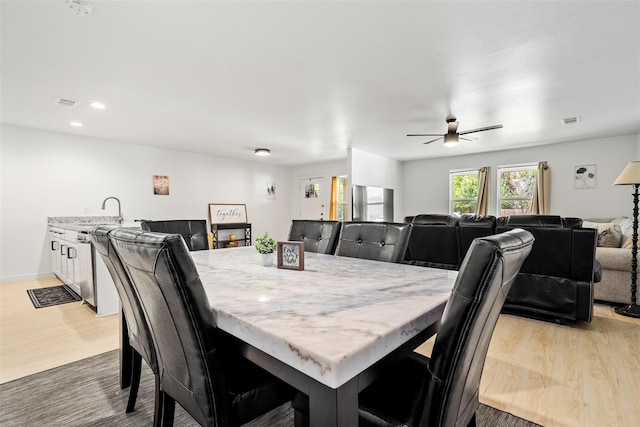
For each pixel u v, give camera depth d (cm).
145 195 557
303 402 92
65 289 389
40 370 197
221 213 677
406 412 81
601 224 458
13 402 164
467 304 66
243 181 726
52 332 257
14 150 428
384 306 87
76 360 210
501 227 286
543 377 187
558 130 457
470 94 313
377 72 263
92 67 248
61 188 466
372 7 178
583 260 255
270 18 188
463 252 314
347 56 236
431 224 340
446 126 433
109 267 126
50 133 455
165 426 114
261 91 302
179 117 385
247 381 95
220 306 88
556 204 551
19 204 432
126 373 174
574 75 269
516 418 150
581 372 192
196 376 85
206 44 216
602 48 224
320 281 121
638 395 168
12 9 175
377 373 69
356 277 129
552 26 197
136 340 133
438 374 71
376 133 471
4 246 423
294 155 662
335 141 525
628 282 318
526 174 592
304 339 64
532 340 242
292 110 361
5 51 222
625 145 487
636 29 200
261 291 105
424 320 83
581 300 258
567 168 540
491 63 248
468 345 70
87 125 421
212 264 166
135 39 209
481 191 622
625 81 282
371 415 83
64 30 197
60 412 156
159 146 566
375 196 651
